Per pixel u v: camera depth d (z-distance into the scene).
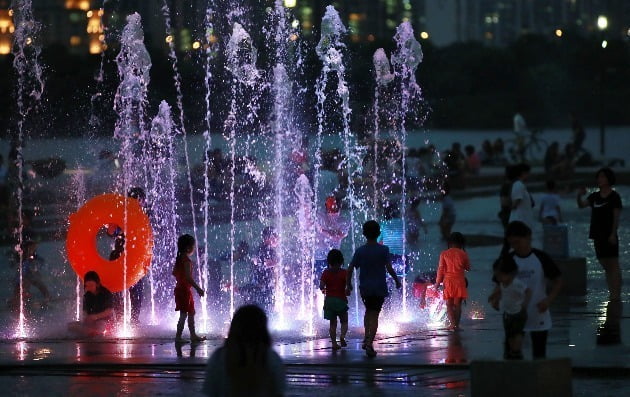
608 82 125.88
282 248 23.72
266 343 8.81
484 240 32.19
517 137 66.75
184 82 82.31
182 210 37.34
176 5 90.56
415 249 30.80
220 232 34.47
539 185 52.69
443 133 115.56
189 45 89.81
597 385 13.00
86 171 42.47
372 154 45.22
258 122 63.91
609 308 19.34
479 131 122.19
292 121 50.66
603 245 20.33
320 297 20.44
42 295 23.56
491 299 12.55
